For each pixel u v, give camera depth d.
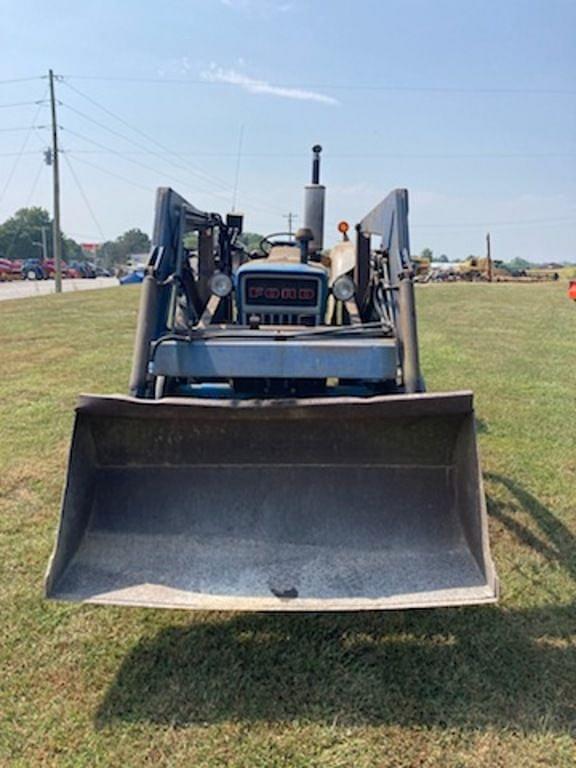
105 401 2.50
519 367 8.16
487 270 48.34
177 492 2.66
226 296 3.80
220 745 2.08
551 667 2.44
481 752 2.05
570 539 3.49
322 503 2.65
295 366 3.05
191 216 3.79
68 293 22.03
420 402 2.46
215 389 3.44
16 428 5.45
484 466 4.55
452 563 2.46
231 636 2.65
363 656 2.52
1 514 3.78
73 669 2.44
